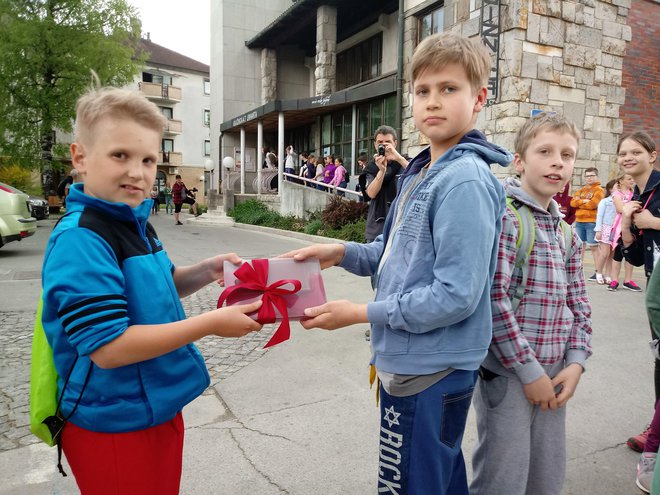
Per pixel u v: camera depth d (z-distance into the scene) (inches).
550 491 69.6
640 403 118.6
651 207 104.8
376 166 163.6
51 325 46.4
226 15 851.4
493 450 66.9
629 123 415.8
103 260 44.4
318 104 621.9
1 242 335.0
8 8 707.4
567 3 374.6
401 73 500.7
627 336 169.8
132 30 774.5
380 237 71.1
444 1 418.3
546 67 371.9
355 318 51.4
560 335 68.5
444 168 52.8
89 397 47.5
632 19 408.5
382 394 56.9
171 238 474.0
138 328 44.4
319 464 93.3
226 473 90.3
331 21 645.3
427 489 53.6
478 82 54.0
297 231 505.0
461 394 54.7
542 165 67.1
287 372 137.9
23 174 855.1
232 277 55.1
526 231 66.3
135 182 47.3
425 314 48.7
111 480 49.1
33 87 716.0
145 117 47.1
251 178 783.1
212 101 925.8
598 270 267.3
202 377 53.9
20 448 98.3
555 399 64.2
